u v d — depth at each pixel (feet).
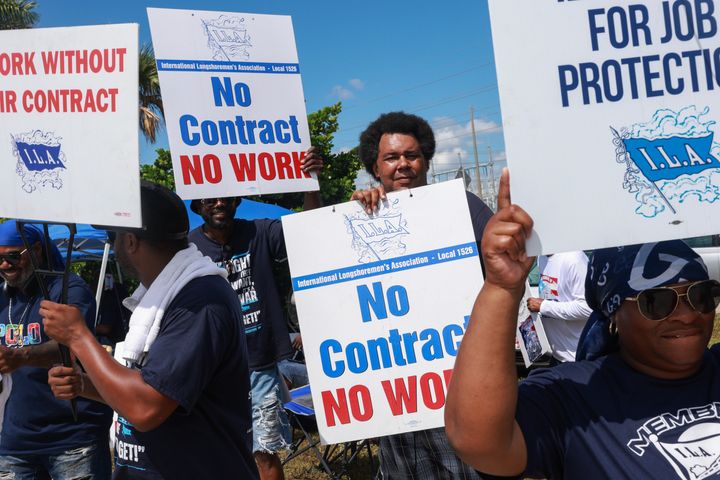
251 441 6.66
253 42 9.29
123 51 5.17
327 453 15.07
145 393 5.58
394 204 6.87
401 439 7.32
